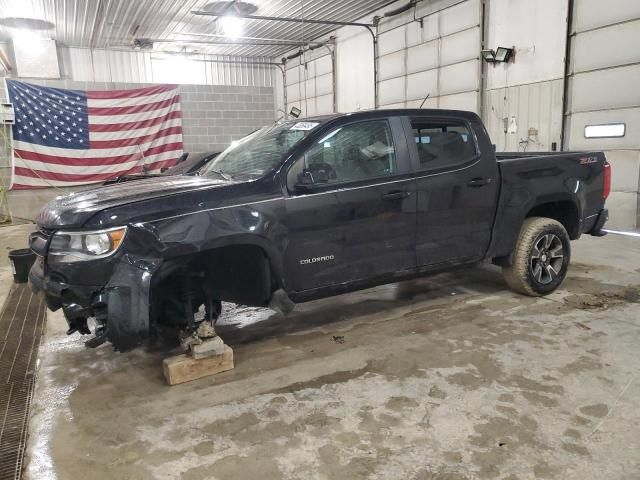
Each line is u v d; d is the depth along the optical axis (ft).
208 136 50.83
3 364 11.71
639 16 24.48
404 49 40.70
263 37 50.80
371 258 11.74
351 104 48.78
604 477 7.04
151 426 8.81
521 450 7.69
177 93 48.32
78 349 12.46
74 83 44.21
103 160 44.70
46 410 9.52
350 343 12.05
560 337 11.78
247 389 9.99
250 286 10.89
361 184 11.40
